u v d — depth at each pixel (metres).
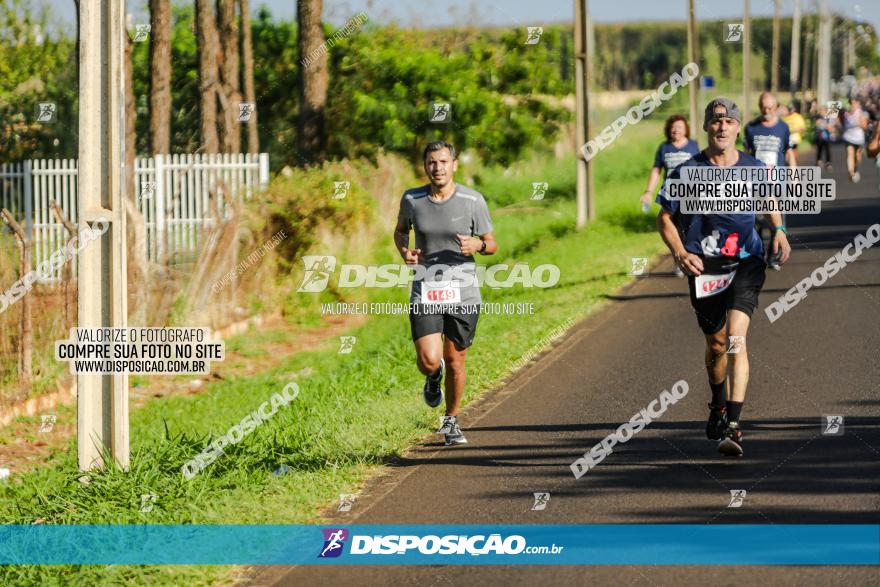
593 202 33.69
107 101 11.72
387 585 8.80
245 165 25.69
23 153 36.06
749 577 8.60
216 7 35.28
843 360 16.39
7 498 12.31
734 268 12.16
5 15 35.84
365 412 14.87
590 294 23.66
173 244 22.94
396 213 25.98
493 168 38.66
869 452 11.90
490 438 13.27
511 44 38.44
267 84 40.56
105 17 11.62
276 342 21.55
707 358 12.39
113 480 11.35
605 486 11.12
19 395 16.81
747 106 43.59
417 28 36.97
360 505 10.84
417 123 36.12
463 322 12.84
